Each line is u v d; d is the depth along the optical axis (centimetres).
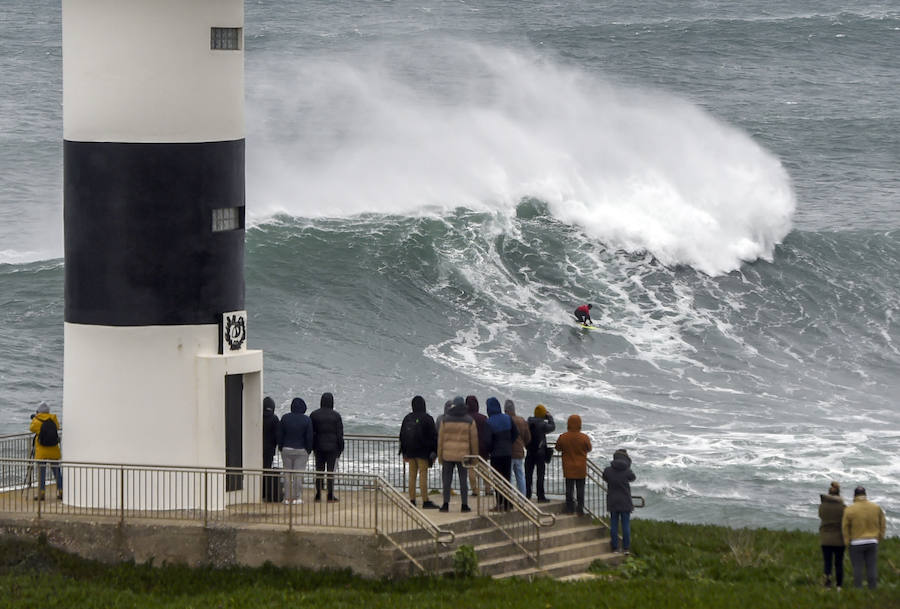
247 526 8662
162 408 9238
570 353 17475
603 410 15262
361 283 19262
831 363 17450
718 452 13775
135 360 9212
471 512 9206
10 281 19225
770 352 17800
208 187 9275
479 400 15588
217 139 9300
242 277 9581
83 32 9150
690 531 10306
